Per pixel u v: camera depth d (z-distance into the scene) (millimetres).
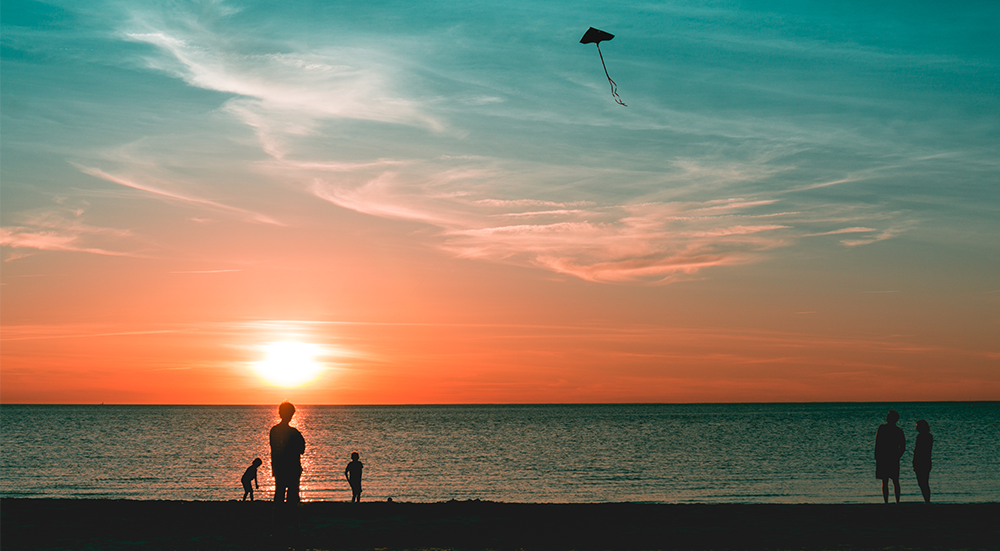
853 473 48188
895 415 16969
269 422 167000
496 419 196875
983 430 102938
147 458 64500
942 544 11422
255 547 10922
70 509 15664
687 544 11633
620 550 11094
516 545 11461
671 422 160500
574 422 167875
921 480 16688
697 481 44531
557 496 37406
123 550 10633
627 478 46750
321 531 12602
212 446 81562
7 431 116750
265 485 43156
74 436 103062
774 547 11320
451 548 11125
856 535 12344
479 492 39188
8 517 14328
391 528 13039
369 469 54156
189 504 16859
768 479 45031
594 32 16812
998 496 33281
